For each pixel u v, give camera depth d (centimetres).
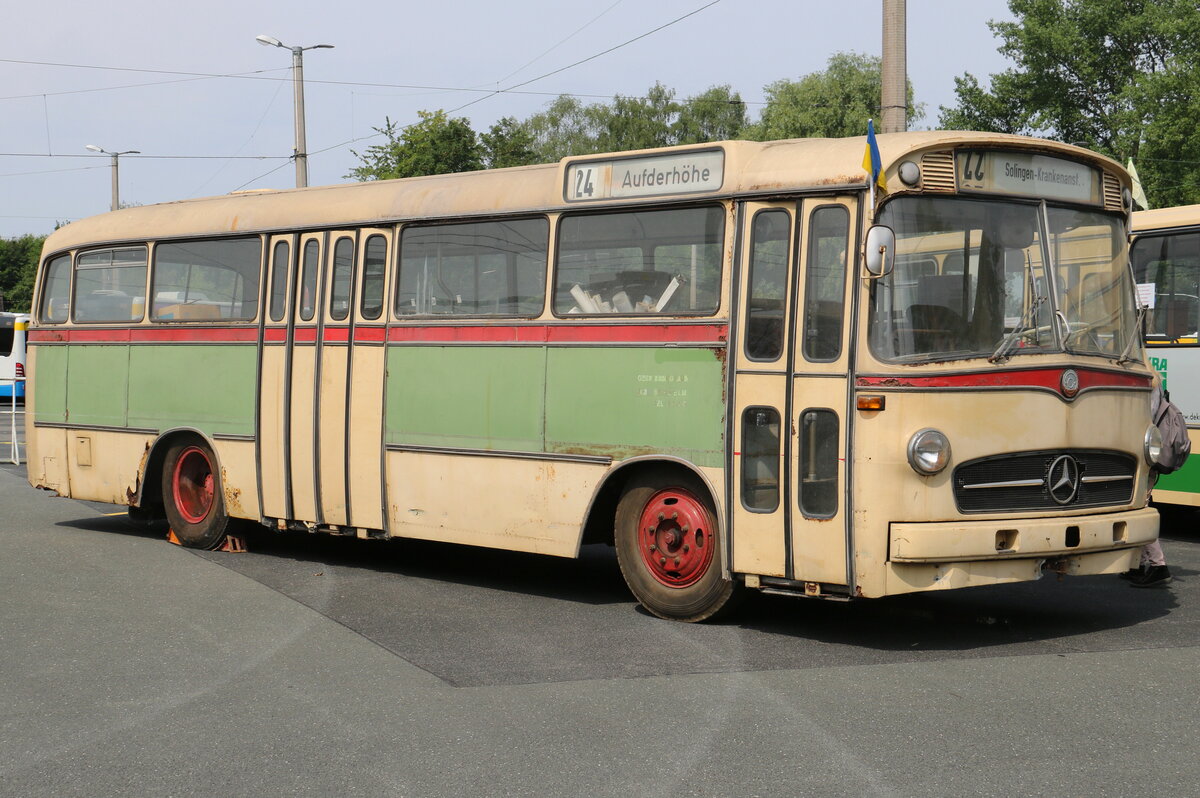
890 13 1603
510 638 785
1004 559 743
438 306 970
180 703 642
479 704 635
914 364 725
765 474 777
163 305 1191
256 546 1176
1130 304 843
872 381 729
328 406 1034
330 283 1041
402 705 634
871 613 863
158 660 730
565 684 672
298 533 1273
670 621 838
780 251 779
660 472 841
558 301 894
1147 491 834
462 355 945
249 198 1138
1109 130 4959
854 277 742
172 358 1170
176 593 937
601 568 1073
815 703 630
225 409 1120
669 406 826
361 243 1023
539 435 896
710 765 536
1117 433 796
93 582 980
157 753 563
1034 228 778
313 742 576
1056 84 5025
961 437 729
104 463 1239
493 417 923
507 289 927
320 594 936
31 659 734
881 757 544
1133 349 833
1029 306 767
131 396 1210
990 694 645
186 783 524
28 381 1327
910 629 809
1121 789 502
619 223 863
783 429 766
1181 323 1200
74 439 1272
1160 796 494
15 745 577
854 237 745
